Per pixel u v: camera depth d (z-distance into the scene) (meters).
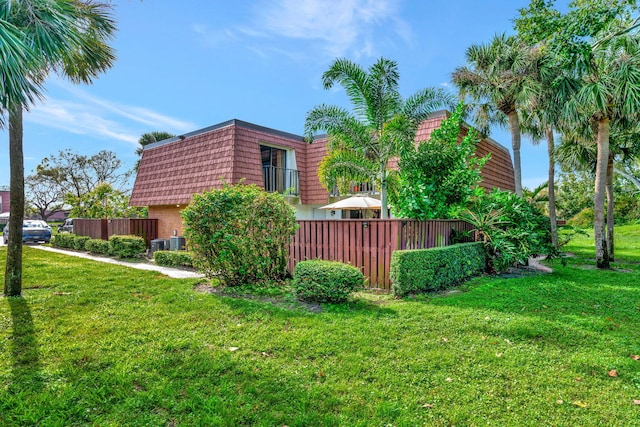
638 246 16.30
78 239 14.78
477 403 2.69
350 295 5.85
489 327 4.30
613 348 3.73
